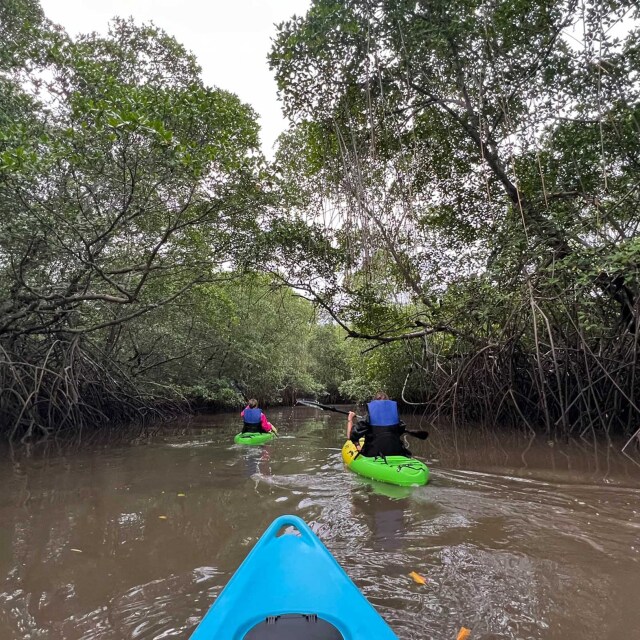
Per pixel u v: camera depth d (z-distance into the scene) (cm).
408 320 1139
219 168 912
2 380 1071
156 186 854
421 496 508
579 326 898
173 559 341
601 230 803
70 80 960
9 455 829
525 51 812
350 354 2181
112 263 1108
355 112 925
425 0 798
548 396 998
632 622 251
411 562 332
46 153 830
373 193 904
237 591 243
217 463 738
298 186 1093
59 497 524
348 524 418
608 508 456
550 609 266
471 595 283
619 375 884
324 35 818
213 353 2125
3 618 262
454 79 887
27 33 919
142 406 1535
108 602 278
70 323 1279
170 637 242
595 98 797
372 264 943
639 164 823
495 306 922
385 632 217
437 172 1070
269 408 2764
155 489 560
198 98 821
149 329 1633
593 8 701
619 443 820
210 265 1112
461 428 1129
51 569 325
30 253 949
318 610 237
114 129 725
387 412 674
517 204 888
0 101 858
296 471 666
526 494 511
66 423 1203
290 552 280
